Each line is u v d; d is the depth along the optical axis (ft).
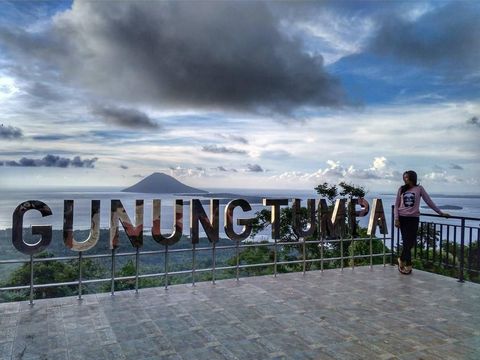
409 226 23.82
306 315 16.38
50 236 17.49
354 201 26.11
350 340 13.79
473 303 18.20
